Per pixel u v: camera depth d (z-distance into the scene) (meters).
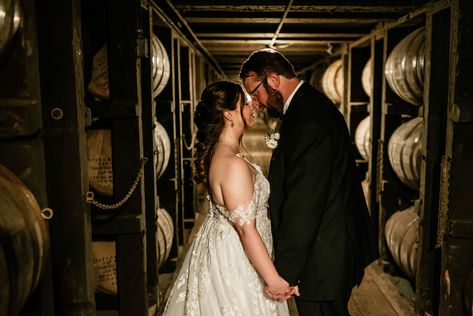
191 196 6.24
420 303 3.51
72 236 2.31
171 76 4.75
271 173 2.23
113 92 2.91
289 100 2.26
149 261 3.66
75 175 2.27
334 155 2.16
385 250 4.60
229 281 2.00
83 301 2.36
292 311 3.79
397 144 4.11
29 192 2.07
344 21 4.62
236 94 2.01
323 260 2.25
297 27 5.54
